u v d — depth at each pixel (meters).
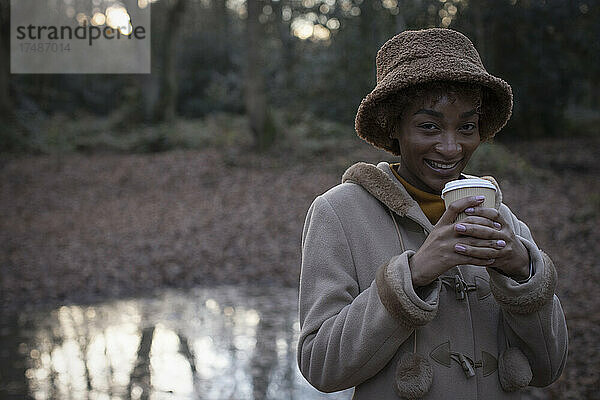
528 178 14.05
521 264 1.36
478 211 1.29
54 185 14.79
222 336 6.23
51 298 7.77
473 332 1.51
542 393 4.34
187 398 4.67
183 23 25.28
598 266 7.86
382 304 1.34
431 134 1.46
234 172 15.39
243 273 8.91
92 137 20.14
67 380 5.11
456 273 1.54
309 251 1.56
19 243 10.22
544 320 1.42
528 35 17.28
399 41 1.52
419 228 1.56
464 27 15.14
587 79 18.98
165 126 20.22
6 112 19.89
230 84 25.20
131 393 4.81
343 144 17.47
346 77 19.84
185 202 13.09
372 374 1.41
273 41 24.23
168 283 8.50
